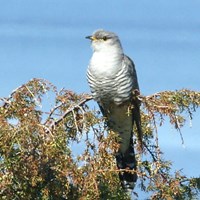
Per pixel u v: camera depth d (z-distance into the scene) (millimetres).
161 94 10148
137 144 11047
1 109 9594
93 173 8875
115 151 9562
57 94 10094
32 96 9805
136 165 10742
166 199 9516
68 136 9953
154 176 9633
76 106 10055
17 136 8672
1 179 8906
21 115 9109
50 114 9828
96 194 8773
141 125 11695
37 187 9312
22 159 8789
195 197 10469
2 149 8703
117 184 9891
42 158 8805
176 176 10109
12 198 9297
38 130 8805
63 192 9203
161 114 10016
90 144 9531
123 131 12461
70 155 9023
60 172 8828
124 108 12906
